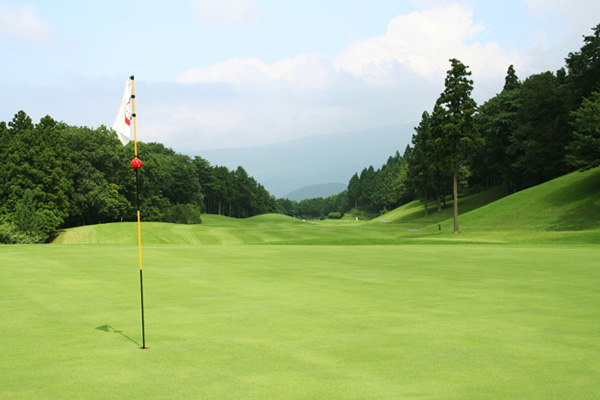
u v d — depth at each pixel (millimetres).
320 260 20766
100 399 5316
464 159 95188
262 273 16641
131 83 8422
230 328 8820
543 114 67750
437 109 52594
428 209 99750
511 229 49562
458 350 7289
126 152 82750
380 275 16156
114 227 59188
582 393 5477
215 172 153875
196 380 5957
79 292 12828
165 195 118750
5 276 15812
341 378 6004
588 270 17234
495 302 11344
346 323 9195
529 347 7461
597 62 56406
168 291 12969
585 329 8656
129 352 7262
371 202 171250
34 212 48688
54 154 59344
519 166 74250
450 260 20656
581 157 51000
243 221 113125
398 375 6121
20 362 6766
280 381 5898
